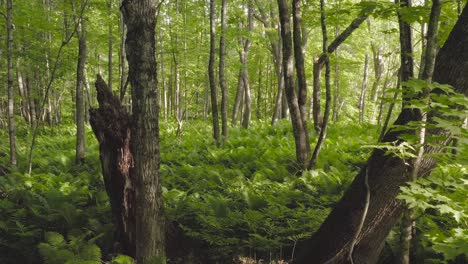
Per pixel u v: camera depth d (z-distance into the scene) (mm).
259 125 18953
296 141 8109
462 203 3000
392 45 18125
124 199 5004
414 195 2994
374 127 14391
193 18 16219
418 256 4766
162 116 26266
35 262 5367
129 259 4684
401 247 3373
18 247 5395
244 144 12328
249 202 6574
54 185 8359
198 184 7664
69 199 6785
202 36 18891
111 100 5023
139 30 4082
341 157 9422
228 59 18172
